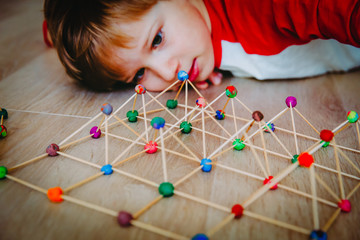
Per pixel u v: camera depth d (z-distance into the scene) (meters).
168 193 0.27
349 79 0.48
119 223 0.25
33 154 0.32
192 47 0.42
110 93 0.45
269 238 0.24
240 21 0.44
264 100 0.42
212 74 0.48
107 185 0.28
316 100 0.42
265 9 0.42
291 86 0.46
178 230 0.24
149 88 0.45
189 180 0.29
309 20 0.38
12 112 0.40
